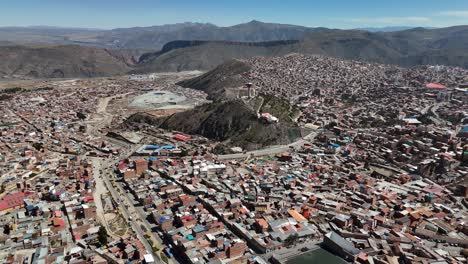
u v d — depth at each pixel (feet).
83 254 560.20
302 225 647.15
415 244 585.22
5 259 548.31
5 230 632.79
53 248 577.84
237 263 552.82
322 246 598.75
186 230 627.87
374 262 547.90
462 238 613.93
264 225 633.61
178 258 568.82
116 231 642.22
